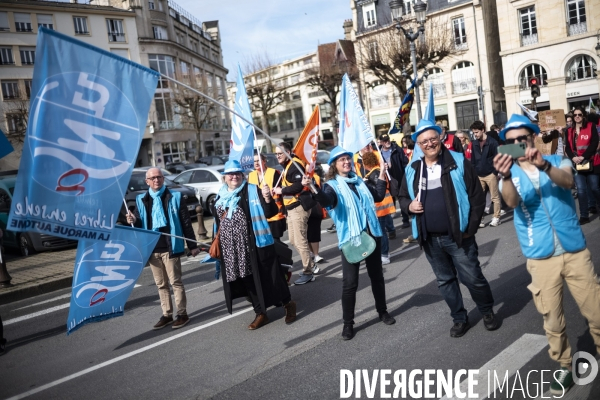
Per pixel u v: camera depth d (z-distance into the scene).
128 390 4.18
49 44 3.66
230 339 5.09
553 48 30.53
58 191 3.71
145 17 42.16
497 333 4.27
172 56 43.94
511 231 8.45
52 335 6.02
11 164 35.53
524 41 31.80
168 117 43.31
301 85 63.34
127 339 5.51
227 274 5.14
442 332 4.49
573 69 30.33
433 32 30.39
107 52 3.89
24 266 10.32
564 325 3.21
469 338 4.26
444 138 9.03
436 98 37.28
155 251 5.58
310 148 5.11
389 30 28.58
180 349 4.98
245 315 5.84
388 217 9.14
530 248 3.19
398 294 5.82
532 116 8.59
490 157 8.86
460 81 36.03
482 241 7.98
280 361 4.35
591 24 29.05
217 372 4.30
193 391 4.00
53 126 3.70
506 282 5.67
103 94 3.89
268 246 5.20
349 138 6.68
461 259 4.17
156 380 4.31
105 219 3.93
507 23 32.09
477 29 34.50
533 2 30.84
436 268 4.33
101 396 4.12
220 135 52.34
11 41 35.53
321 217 7.66
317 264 7.95
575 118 7.98
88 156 3.84
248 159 6.28
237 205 5.18
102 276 4.90
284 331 5.11
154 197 5.55
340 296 6.09
